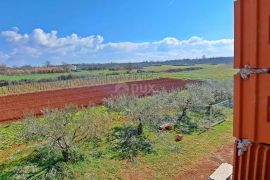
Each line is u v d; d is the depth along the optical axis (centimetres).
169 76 5306
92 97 2933
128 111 1742
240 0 264
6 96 3066
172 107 1966
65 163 1216
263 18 248
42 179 1088
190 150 1422
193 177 1152
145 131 1652
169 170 1209
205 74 5641
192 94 2062
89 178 1120
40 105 2523
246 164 276
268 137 255
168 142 1517
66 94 3209
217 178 1042
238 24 268
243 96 270
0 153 1345
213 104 2250
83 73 6069
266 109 254
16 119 1975
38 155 1291
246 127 270
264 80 254
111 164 1248
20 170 1161
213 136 1638
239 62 269
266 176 265
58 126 1255
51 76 5125
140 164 1261
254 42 255
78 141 1384
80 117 1600
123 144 1455
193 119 1939
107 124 1678
